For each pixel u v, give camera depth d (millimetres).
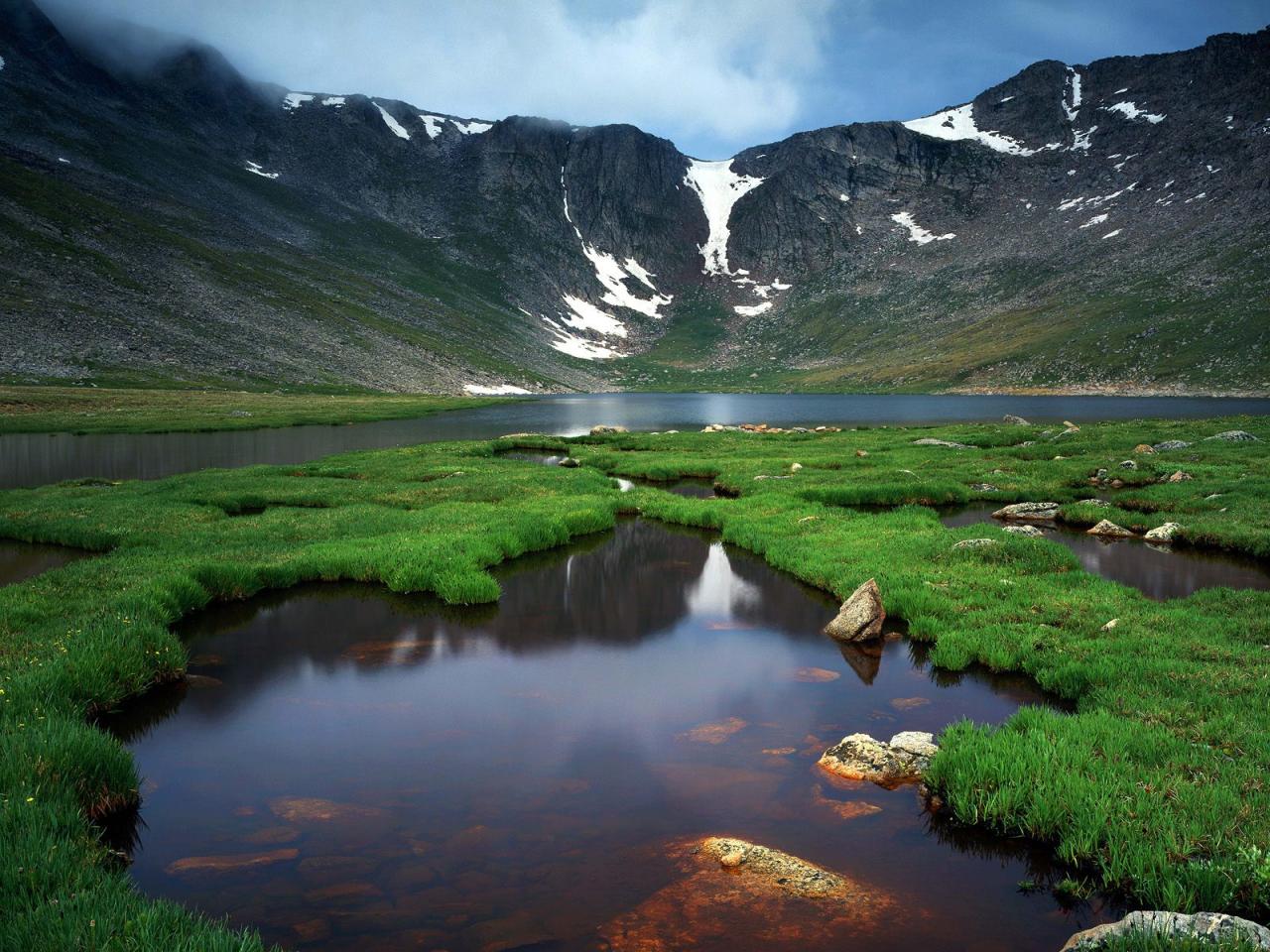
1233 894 7215
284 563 22422
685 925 7047
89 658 13367
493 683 14352
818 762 10844
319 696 13672
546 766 10719
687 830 8914
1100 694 12422
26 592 18453
